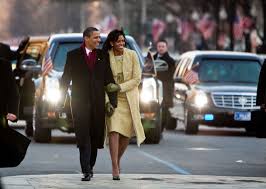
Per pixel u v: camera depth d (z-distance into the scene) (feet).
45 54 118.32
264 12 251.60
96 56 78.59
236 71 143.02
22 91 129.90
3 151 64.34
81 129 78.02
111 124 78.95
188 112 139.74
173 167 91.50
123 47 79.92
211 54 144.87
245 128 144.15
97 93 78.28
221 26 308.81
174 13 364.99
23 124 159.94
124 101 79.51
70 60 78.64
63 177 80.59
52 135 132.46
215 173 86.84
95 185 75.20
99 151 107.24
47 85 114.73
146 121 116.47
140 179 79.87
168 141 124.88
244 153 108.06
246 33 268.62
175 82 149.18
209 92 138.10
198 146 117.19
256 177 83.05
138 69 79.87
